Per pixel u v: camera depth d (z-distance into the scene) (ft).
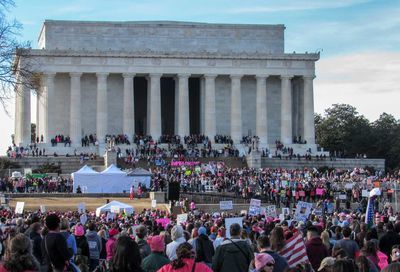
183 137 575.79
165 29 611.06
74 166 499.10
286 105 593.83
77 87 570.46
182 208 299.79
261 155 535.19
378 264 95.96
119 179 394.52
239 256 86.53
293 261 92.48
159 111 577.84
